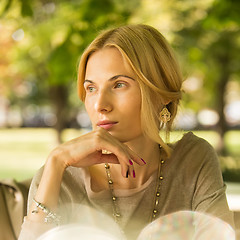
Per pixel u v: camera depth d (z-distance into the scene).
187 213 1.41
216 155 1.54
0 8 4.62
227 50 9.85
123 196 1.37
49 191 1.28
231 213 1.39
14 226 1.56
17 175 10.05
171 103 1.45
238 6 4.65
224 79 13.70
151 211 1.39
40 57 7.94
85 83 1.33
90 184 1.38
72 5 5.69
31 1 4.68
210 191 1.42
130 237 1.37
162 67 1.36
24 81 17.48
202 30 7.38
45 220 1.27
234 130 31.80
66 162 1.30
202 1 6.98
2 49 10.87
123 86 1.29
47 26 6.00
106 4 5.08
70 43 5.05
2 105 36.41
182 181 1.43
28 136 26.28
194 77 12.71
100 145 1.27
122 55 1.29
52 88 16.34
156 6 6.67
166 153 1.44
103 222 1.37
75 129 30.30
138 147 1.39
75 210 1.38
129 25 1.37
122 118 1.30
